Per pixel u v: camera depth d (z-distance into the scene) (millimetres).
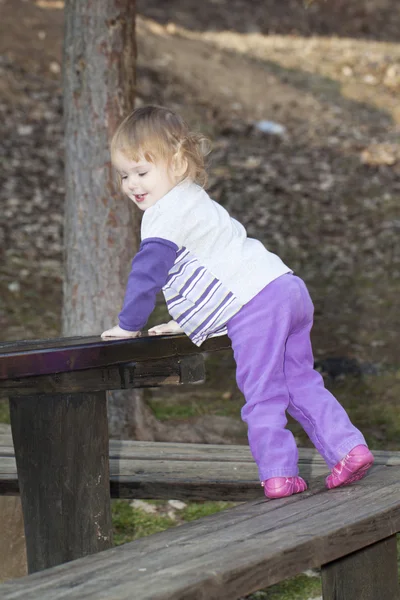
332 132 50344
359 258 33062
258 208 38219
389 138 50812
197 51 58562
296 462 8875
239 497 10758
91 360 8188
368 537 8016
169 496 10891
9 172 37562
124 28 16219
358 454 8883
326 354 23266
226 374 22062
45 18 51938
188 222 8641
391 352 23453
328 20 73312
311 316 9211
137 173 8773
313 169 44219
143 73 50594
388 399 19875
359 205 39781
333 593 8664
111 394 16969
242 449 12094
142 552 7148
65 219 16797
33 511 8727
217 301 8734
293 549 7176
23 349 8016
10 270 28844
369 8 75125
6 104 43250
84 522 8719
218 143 45719
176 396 20250
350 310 27297
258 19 71188
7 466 11055
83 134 16281
